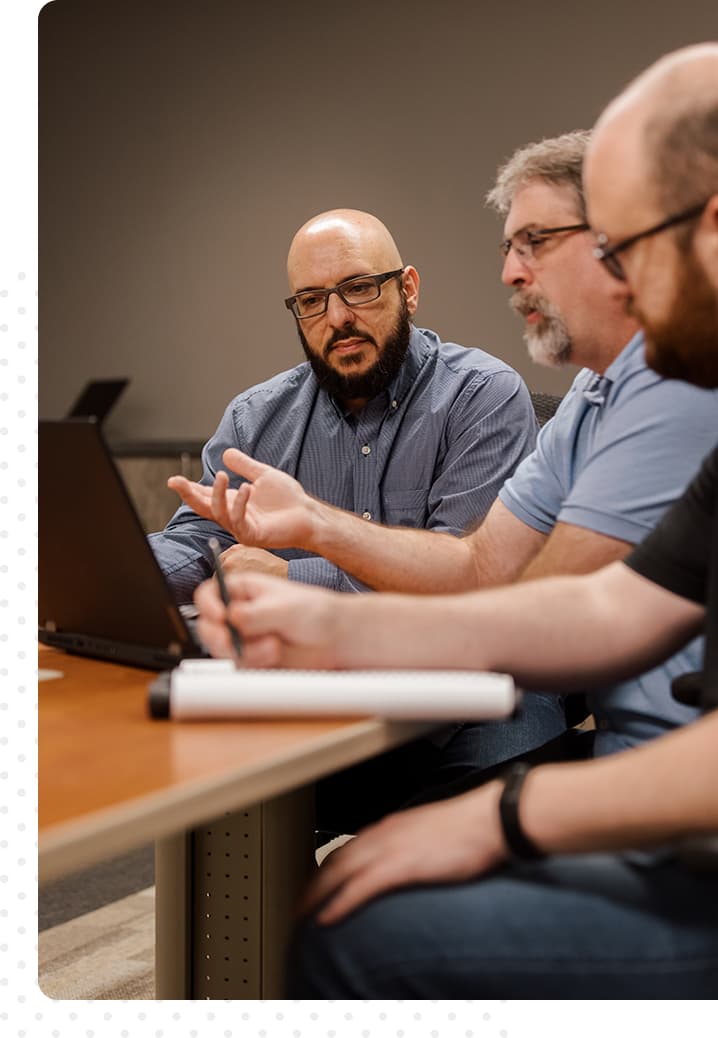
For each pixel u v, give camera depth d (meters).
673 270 1.03
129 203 5.36
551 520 1.66
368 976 0.83
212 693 0.91
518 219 1.48
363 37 4.76
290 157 4.97
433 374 2.19
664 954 0.80
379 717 0.91
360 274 2.08
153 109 5.28
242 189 5.11
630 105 1.05
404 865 0.86
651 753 0.82
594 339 1.47
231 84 5.08
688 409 1.25
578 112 4.36
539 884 0.86
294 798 1.46
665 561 1.05
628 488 1.27
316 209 4.93
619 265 1.09
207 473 2.27
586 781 0.83
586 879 0.86
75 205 5.48
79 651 1.28
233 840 1.47
